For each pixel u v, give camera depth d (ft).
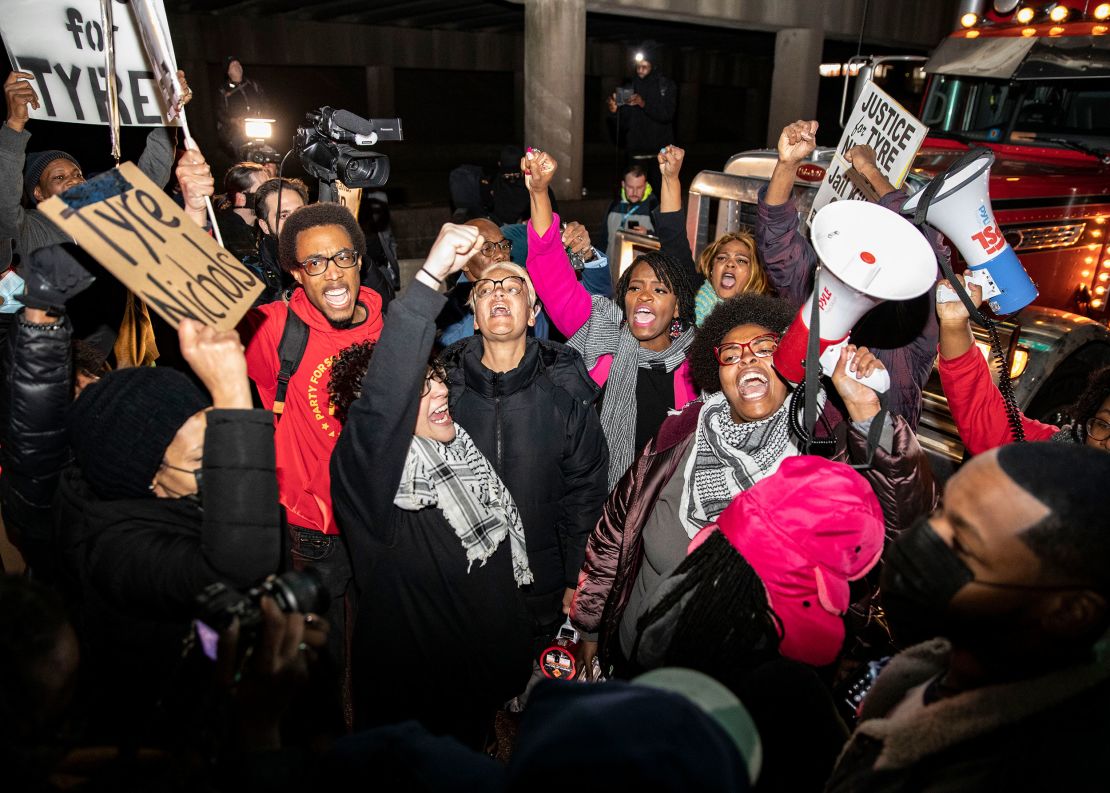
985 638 3.03
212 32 51.47
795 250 9.29
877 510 4.74
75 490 4.95
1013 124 17.67
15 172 9.16
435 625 6.43
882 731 3.25
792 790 3.76
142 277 4.68
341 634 8.45
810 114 40.91
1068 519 2.77
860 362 5.40
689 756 2.39
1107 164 16.99
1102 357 12.78
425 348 5.63
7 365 5.51
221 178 47.60
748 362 6.34
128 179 4.84
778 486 4.69
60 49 8.80
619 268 21.16
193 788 3.31
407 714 6.68
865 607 5.75
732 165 17.54
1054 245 15.61
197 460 4.83
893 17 42.73
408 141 81.66
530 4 31.42
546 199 9.80
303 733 4.56
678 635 4.91
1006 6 17.57
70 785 3.28
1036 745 2.86
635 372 9.46
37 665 2.89
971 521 2.98
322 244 7.98
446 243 5.57
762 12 36.99
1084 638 2.82
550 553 8.29
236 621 3.63
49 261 5.10
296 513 8.34
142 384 4.77
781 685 3.95
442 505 6.29
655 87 31.30
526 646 6.94
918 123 8.37
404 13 52.75
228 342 4.58
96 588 4.59
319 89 84.12
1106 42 15.84
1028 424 7.53
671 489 6.64
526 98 32.78
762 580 4.68
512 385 8.00
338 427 8.25
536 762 2.46
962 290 6.63
